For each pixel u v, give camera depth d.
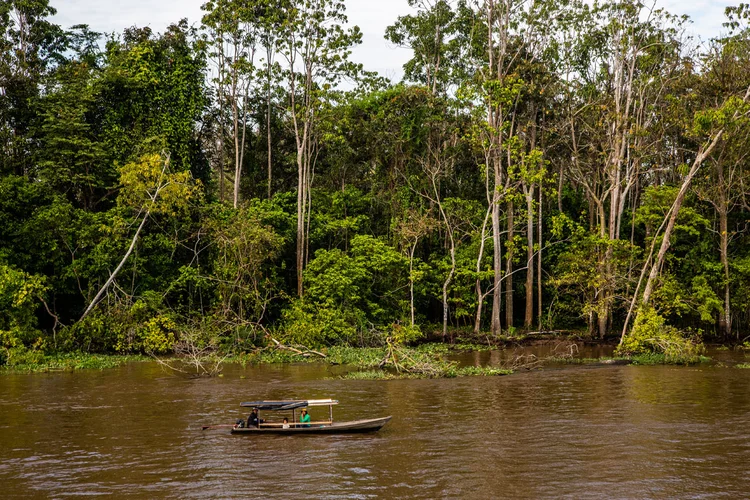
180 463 17.61
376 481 15.98
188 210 46.75
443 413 23.72
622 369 36.16
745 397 26.80
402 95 55.69
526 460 17.64
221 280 43.59
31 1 54.72
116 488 15.65
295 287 52.53
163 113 50.62
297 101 60.22
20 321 38.84
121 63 50.22
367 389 29.08
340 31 51.59
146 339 40.12
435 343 48.97
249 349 41.44
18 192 43.56
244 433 20.83
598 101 55.09
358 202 57.03
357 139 57.88
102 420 22.91
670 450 18.53
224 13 51.81
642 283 49.31
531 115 56.91
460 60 65.94
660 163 59.66
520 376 33.31
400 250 53.38
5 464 17.66
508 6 52.62
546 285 59.06
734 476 16.22
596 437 20.03
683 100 51.88
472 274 51.12
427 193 57.06
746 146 49.75
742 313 54.72
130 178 42.34
